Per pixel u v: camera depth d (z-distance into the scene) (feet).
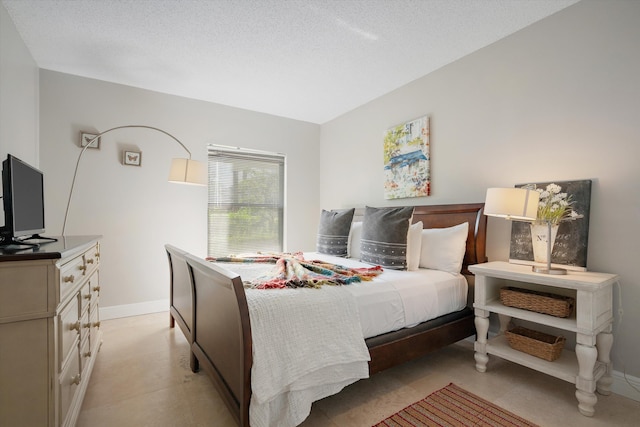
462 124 8.93
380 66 9.40
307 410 4.58
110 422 5.07
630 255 5.98
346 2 6.59
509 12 6.97
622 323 6.05
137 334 8.89
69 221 9.78
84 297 5.52
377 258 8.09
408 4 6.67
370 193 12.18
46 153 9.46
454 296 7.36
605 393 5.91
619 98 6.12
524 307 6.43
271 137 13.67
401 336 6.15
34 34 7.69
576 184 6.61
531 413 5.33
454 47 8.41
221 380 5.07
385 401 5.68
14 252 3.79
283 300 4.91
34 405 3.67
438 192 9.59
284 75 9.99
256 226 13.55
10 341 3.58
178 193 11.56
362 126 12.55
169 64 9.24
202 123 12.06
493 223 8.23
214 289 5.41
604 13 6.29
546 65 7.16
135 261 10.79
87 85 10.07
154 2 6.56
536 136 7.34
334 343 5.03
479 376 6.64
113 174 10.44
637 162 5.91
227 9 6.79
